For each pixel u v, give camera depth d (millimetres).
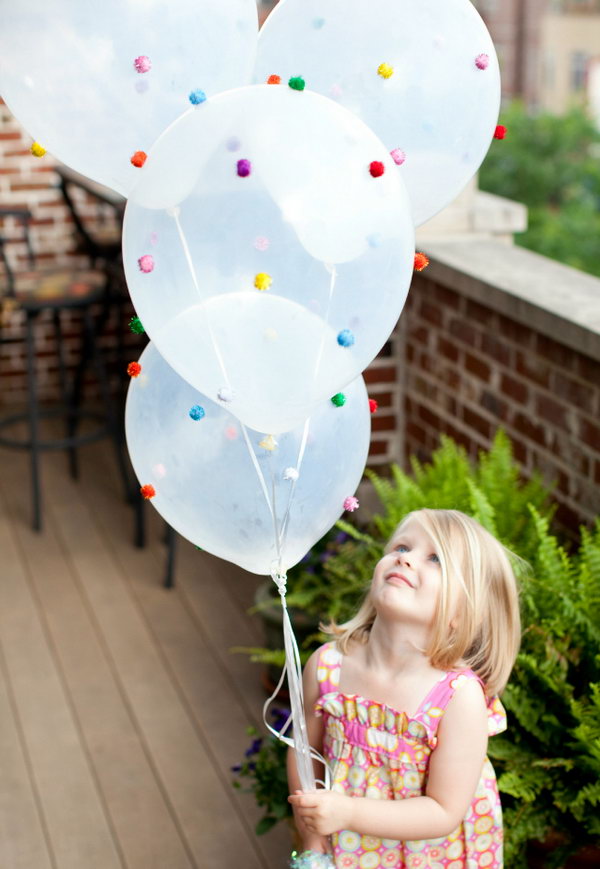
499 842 1870
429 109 1654
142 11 1545
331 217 1379
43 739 3059
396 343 3932
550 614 2377
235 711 3172
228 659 3451
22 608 3783
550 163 13609
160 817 2732
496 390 3305
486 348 3336
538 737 2227
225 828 2691
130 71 1572
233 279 1396
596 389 2781
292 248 1378
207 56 1583
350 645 1876
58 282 4398
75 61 1567
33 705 3223
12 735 3080
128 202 1484
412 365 3881
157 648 3521
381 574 1788
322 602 3037
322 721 1889
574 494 2938
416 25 1628
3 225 5527
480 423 3432
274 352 1413
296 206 1367
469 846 1837
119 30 1552
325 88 1657
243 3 1605
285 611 1728
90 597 3857
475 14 1678
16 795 2824
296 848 2389
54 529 4379
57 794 2826
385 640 1791
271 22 1677
